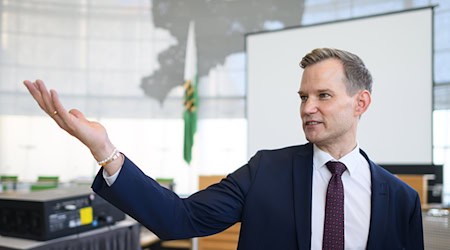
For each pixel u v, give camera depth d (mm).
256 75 4711
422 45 3840
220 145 5469
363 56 4102
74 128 721
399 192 878
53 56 5609
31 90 719
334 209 833
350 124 857
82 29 5711
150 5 5762
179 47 5680
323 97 832
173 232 807
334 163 869
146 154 5688
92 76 5703
